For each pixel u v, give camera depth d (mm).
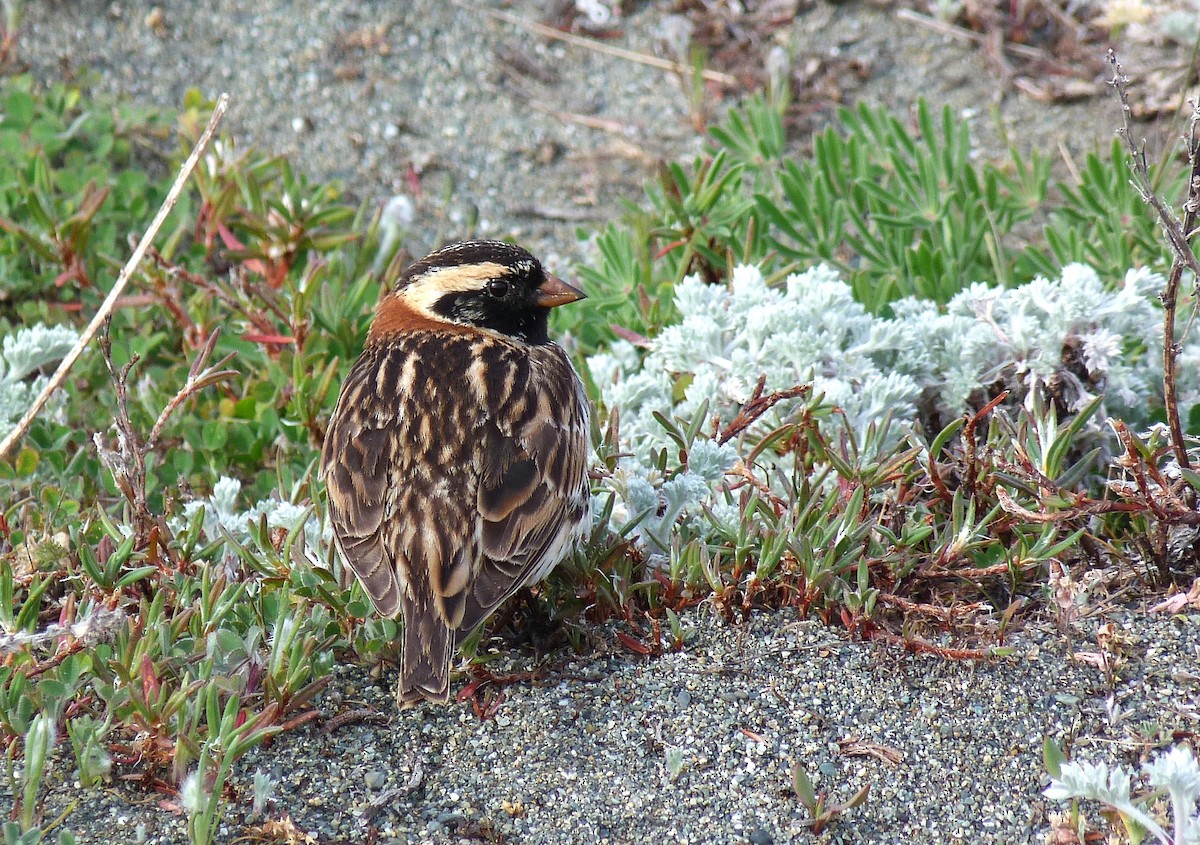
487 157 16609
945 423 11688
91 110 16406
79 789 8727
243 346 13336
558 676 9688
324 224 15133
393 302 11391
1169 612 9883
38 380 12172
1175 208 13969
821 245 14148
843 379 11414
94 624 8859
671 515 10242
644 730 9266
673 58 17516
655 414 10414
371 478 9531
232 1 18172
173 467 12094
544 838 8609
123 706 8812
